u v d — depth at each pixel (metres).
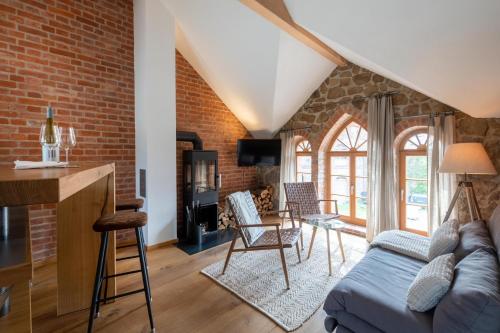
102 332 1.83
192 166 3.80
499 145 2.92
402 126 3.62
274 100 4.25
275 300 2.22
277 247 2.52
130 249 3.38
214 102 4.75
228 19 3.25
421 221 3.73
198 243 3.61
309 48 3.61
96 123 3.19
